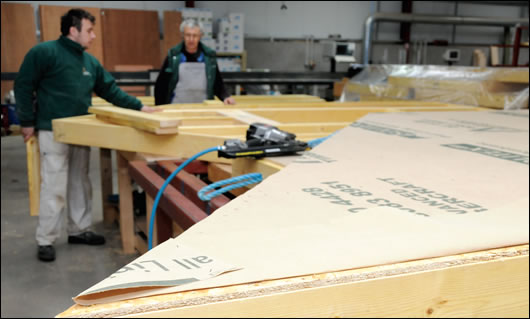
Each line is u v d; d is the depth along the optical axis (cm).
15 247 341
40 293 275
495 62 1022
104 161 383
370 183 99
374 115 228
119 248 338
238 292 50
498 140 158
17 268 306
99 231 375
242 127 206
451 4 1281
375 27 1248
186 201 153
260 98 416
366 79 444
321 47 1188
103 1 994
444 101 339
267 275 53
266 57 1163
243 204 81
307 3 1166
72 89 294
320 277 54
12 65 854
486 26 1314
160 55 967
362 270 56
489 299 64
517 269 64
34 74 285
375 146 143
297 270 55
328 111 276
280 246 62
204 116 260
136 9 1018
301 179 101
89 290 47
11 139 776
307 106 307
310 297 52
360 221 73
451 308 61
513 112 246
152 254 57
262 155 135
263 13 1142
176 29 966
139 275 50
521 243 69
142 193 352
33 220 400
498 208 86
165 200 164
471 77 314
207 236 64
